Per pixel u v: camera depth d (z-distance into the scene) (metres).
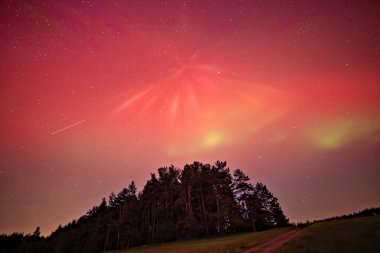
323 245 15.41
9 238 96.25
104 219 64.25
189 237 45.84
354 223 28.78
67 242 69.31
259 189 64.44
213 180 50.47
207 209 51.97
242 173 55.72
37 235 108.06
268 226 56.47
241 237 34.50
